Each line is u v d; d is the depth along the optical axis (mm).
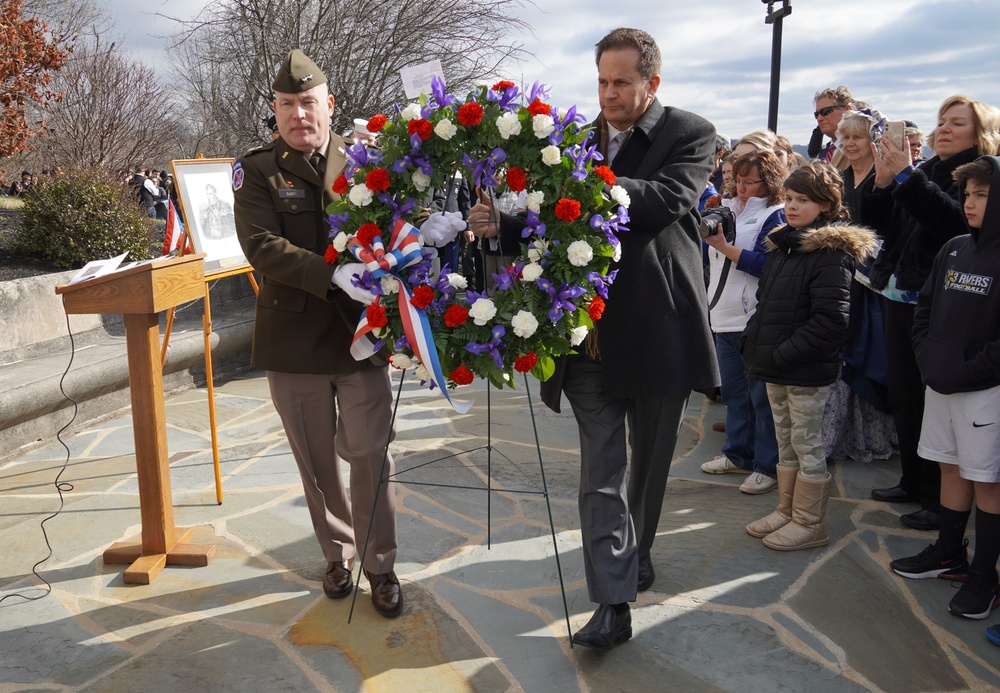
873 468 4324
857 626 2852
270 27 10719
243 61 11117
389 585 2934
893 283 3656
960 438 2949
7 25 8547
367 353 2586
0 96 8641
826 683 2535
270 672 2592
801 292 3289
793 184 3312
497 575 3227
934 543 3271
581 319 2518
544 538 3551
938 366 2953
